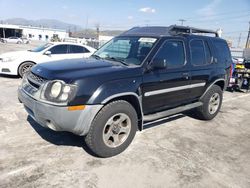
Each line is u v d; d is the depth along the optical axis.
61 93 2.96
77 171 3.07
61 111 2.93
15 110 5.17
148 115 3.99
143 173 3.13
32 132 4.12
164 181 2.99
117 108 3.35
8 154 3.36
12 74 8.67
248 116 6.08
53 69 3.30
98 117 3.20
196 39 4.79
